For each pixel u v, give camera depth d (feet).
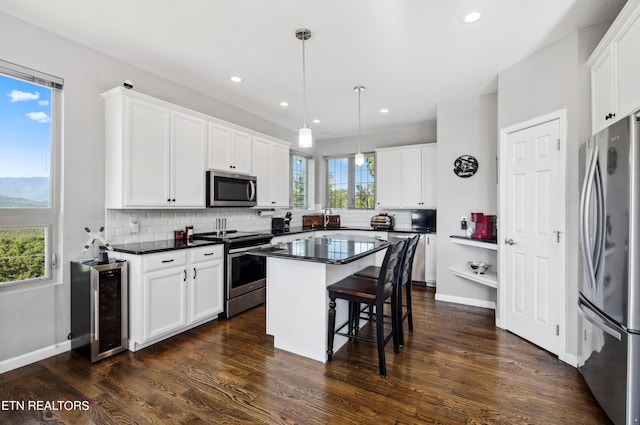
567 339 8.06
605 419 5.88
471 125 12.84
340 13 7.29
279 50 9.02
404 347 8.91
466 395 6.61
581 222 6.59
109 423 5.70
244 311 11.87
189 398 6.45
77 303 8.35
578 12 7.26
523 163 9.54
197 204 11.09
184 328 9.74
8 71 7.45
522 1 6.88
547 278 8.67
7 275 7.59
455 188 13.20
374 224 18.21
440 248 13.52
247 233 13.21
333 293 7.98
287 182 16.08
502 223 10.28
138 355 8.32
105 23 7.71
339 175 20.42
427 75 10.73
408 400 6.43
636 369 5.08
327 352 8.07
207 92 12.22
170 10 7.18
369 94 12.49
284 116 15.44
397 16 7.40
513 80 9.92
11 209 7.63
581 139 7.89
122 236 9.74
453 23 7.69
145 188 9.45
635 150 5.04
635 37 5.66
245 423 5.73
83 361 7.96
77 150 8.67
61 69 8.32
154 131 9.70
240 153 13.00
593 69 7.54
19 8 7.12
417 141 17.60
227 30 8.00
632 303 5.10
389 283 8.09
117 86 9.47
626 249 5.22
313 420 5.82
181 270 9.53
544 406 6.26
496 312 10.67
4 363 7.45
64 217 8.42
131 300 8.59
